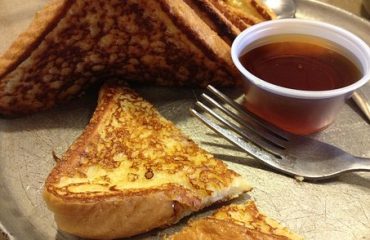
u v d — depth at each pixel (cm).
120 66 21
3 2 27
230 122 20
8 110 21
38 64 19
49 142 20
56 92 21
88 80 21
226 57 21
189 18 19
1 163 19
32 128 21
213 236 15
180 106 22
